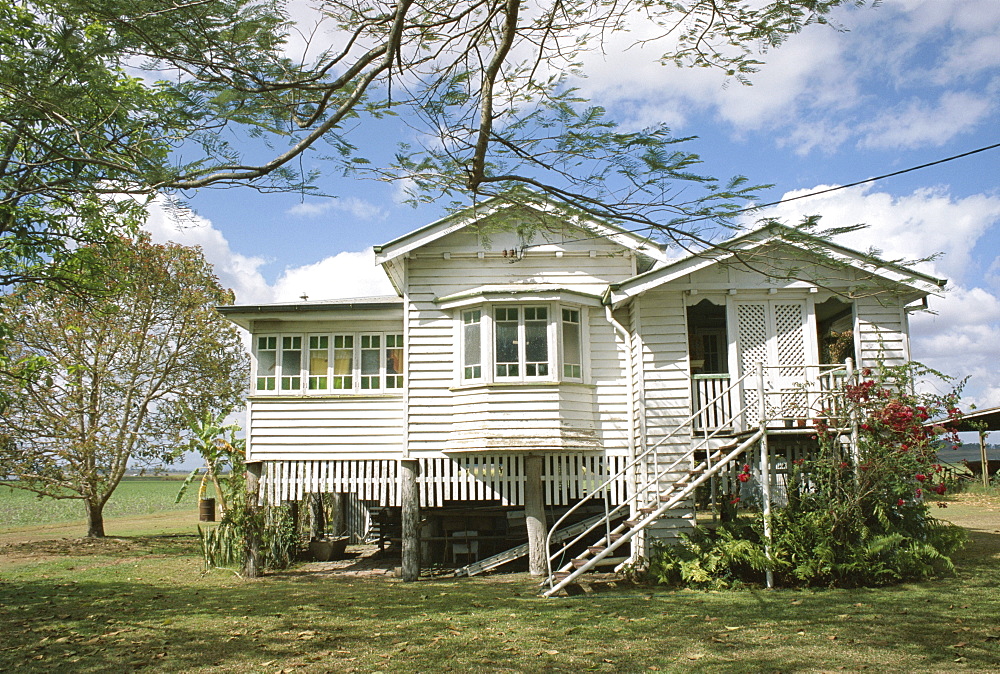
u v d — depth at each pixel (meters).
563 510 17.20
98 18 6.24
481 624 10.14
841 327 15.81
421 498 15.16
